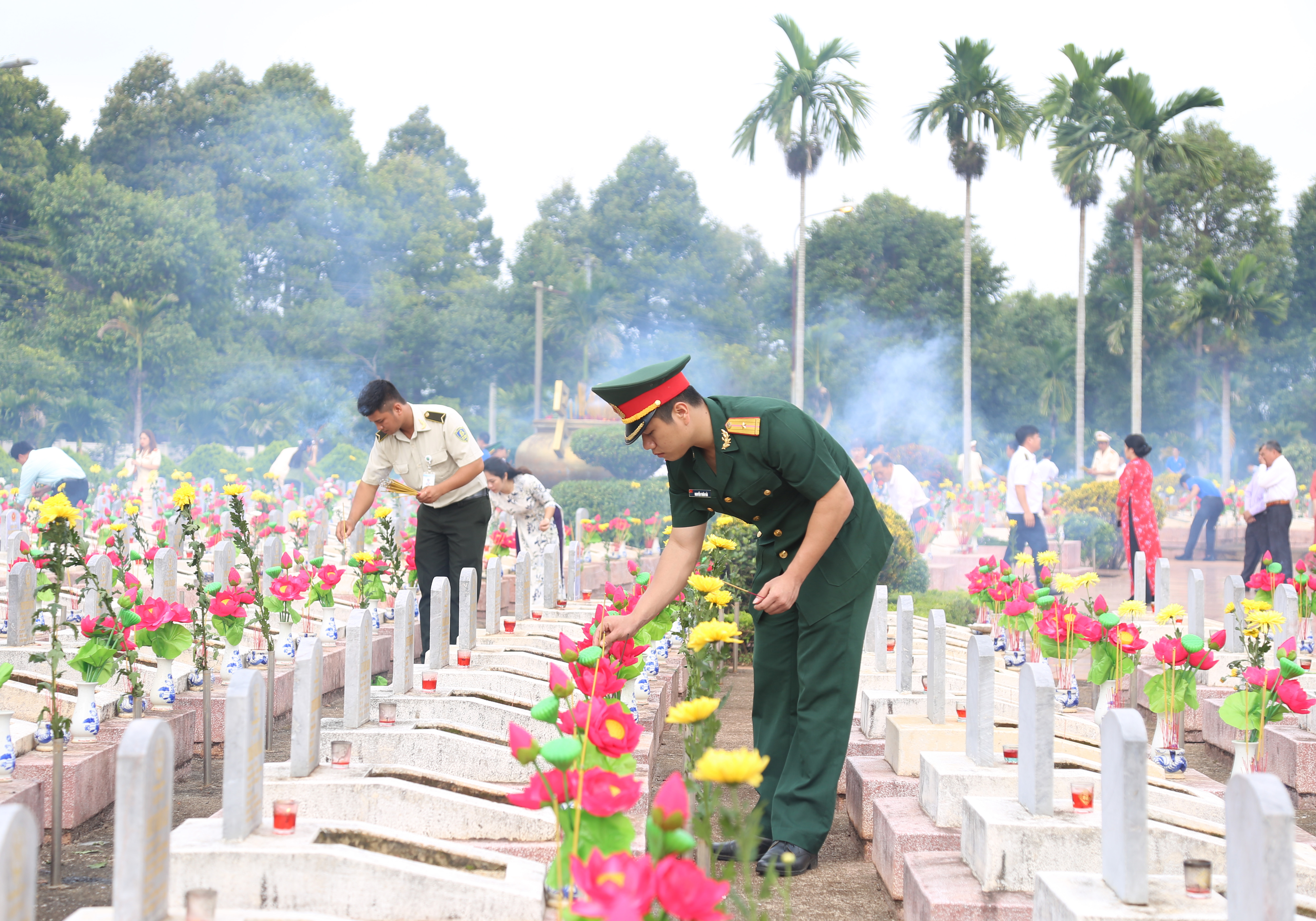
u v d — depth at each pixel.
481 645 7.09
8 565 8.80
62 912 3.61
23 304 47.66
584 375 54.81
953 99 32.78
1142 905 2.80
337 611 8.64
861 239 56.53
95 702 4.81
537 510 9.42
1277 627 6.71
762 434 4.08
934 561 15.93
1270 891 2.29
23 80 51.62
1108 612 5.75
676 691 7.39
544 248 60.12
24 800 3.96
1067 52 32.84
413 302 55.03
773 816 4.32
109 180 52.72
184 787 5.28
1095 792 3.86
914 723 4.87
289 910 2.94
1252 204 52.75
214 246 46.66
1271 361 52.53
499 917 2.95
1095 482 21.27
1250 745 4.98
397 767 3.96
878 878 4.25
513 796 2.41
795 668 4.59
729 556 6.39
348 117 58.16
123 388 45.12
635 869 1.78
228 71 56.50
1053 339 52.16
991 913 3.29
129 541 9.38
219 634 6.07
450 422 7.07
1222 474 43.38
